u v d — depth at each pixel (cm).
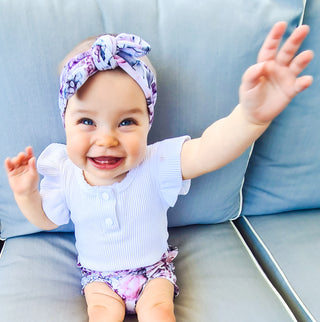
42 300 63
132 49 50
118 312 61
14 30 59
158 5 63
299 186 83
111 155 55
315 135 76
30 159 59
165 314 58
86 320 61
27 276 67
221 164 56
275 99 44
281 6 64
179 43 63
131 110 53
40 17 59
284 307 63
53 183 65
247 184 85
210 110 68
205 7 63
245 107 46
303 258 74
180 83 65
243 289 67
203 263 73
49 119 65
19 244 74
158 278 66
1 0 58
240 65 65
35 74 61
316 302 65
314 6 66
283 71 42
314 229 82
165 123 68
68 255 74
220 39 63
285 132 76
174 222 80
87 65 49
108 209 62
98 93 51
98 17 61
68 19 60
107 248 66
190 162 59
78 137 54
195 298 65
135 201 63
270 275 74
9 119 64
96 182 63
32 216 64
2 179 69
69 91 51
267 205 85
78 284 69
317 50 68
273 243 79
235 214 84
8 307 61
